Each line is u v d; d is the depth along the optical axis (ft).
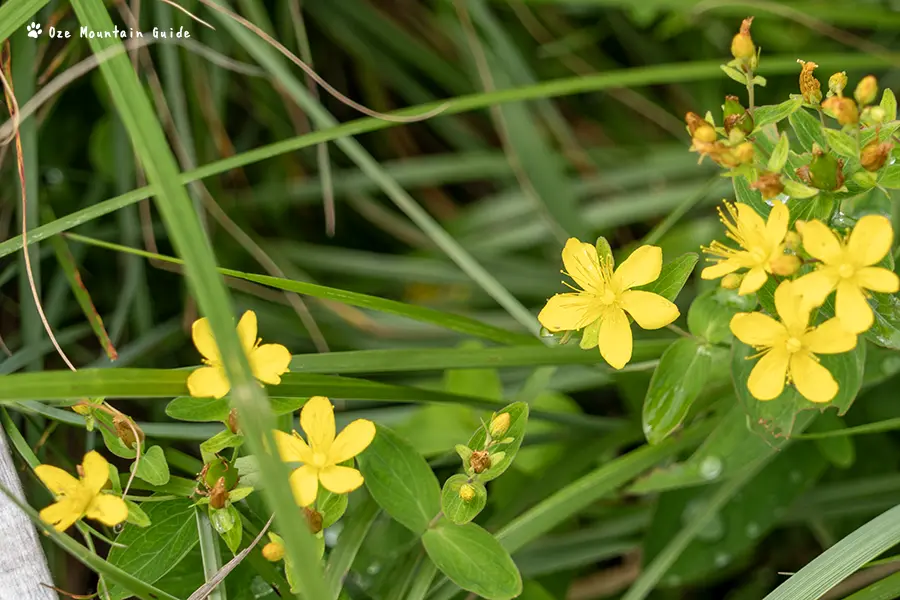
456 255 2.46
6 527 2.22
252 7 2.54
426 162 2.80
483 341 2.63
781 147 2.18
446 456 2.39
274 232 2.77
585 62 2.97
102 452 2.44
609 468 2.31
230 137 2.71
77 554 2.14
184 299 2.59
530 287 2.71
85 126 2.63
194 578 2.27
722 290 2.28
